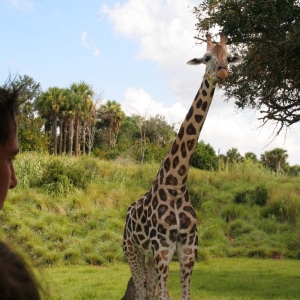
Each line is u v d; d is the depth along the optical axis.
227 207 18.16
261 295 8.78
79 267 12.91
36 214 15.51
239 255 15.09
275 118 12.58
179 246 5.54
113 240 14.81
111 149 37.59
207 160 29.84
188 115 5.67
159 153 29.45
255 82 13.08
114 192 18.27
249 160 24.31
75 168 18.98
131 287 7.21
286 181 22.02
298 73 12.32
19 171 17.95
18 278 0.63
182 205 5.62
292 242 15.41
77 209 16.39
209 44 5.69
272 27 11.52
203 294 8.80
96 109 39.53
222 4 11.59
